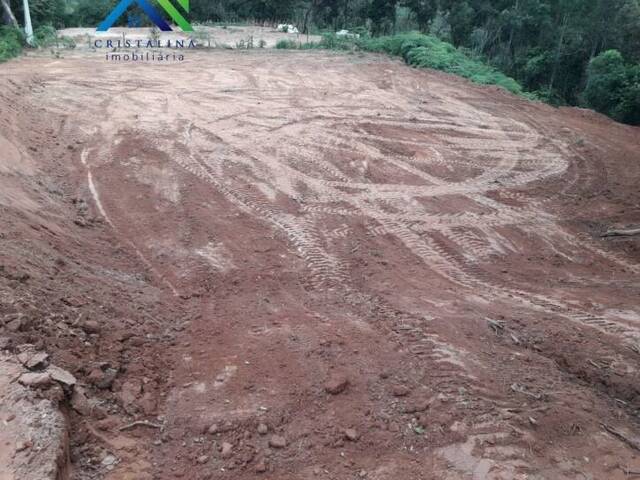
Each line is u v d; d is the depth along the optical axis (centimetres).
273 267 773
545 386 543
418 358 570
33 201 824
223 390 509
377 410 489
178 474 412
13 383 410
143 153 1167
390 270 793
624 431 497
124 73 1875
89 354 505
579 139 1429
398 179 1128
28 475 342
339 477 420
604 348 619
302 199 1009
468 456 445
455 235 915
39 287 554
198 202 967
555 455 457
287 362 550
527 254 876
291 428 466
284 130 1370
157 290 695
